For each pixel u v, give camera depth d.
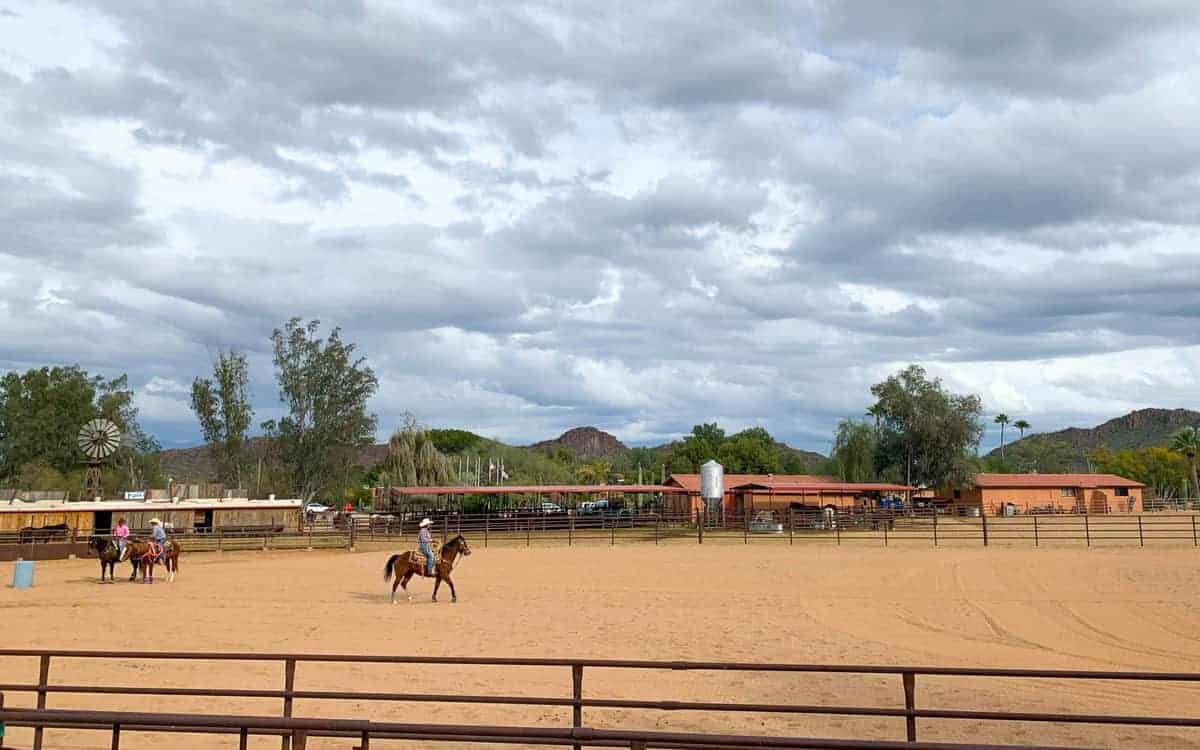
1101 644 18.23
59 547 43.22
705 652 17.22
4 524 45.06
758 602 24.67
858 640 18.61
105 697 13.46
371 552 47.56
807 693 14.02
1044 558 36.53
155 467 93.19
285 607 24.23
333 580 31.98
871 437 82.81
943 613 22.38
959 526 57.12
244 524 52.72
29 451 80.38
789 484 65.94
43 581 32.06
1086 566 33.03
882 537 50.31
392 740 11.16
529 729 7.02
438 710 12.73
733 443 112.44
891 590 27.05
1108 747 11.02
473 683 14.46
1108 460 128.62
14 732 11.12
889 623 20.89
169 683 14.40
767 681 14.87
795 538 50.44
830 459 89.38
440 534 55.50
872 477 82.31
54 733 11.10
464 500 72.62
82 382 86.25
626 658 16.66
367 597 26.58
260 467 74.94
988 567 33.22
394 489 61.53
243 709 12.70
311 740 11.10
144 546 31.38
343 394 75.06
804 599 25.22
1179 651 17.48
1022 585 27.77
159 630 20.08
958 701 13.43
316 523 57.00
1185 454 116.75
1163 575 29.72
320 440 74.25
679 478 71.31
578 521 58.97
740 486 63.22
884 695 13.87
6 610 23.72
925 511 62.66
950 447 76.44
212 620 21.69
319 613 22.94
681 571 33.50
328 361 74.94
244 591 28.38
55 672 15.30
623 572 33.44
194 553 46.16
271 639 18.77
